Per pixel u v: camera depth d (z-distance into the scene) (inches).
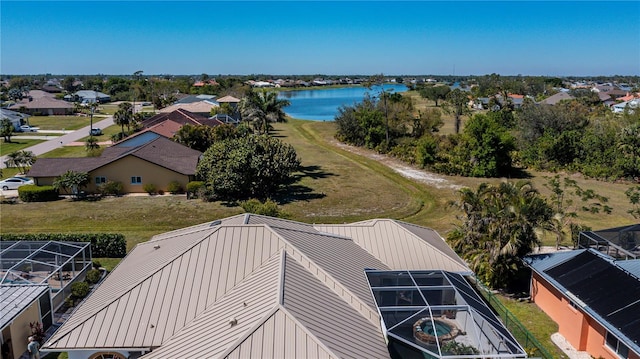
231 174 1530.5
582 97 4330.7
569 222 1183.6
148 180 1679.4
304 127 3718.0
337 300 593.9
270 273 604.1
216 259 653.9
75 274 921.5
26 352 717.9
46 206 1518.2
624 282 699.4
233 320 527.8
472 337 556.7
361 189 1781.5
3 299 719.1
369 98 3085.6
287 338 487.8
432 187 1827.0
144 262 720.3
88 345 547.5
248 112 3112.7
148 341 551.8
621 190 1777.8
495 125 2064.5
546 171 2132.1
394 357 526.3
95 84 7593.5
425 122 2783.0
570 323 738.8
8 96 6028.5
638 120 2342.5
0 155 2324.1
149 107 5118.1
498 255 863.1
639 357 586.9
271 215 1114.7
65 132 3223.4
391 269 761.0
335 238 804.0
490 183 1884.8
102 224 1333.7
